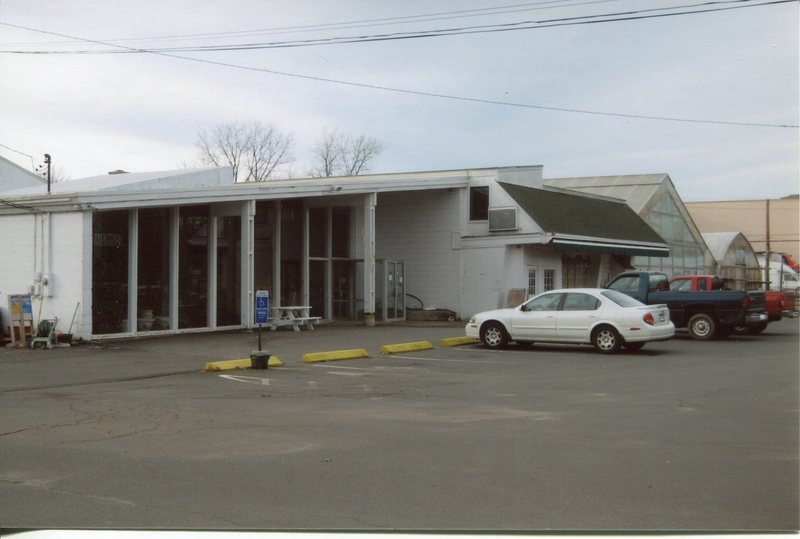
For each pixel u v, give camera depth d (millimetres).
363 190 27375
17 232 20562
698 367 16203
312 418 10289
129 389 12984
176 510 6215
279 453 8195
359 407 11219
